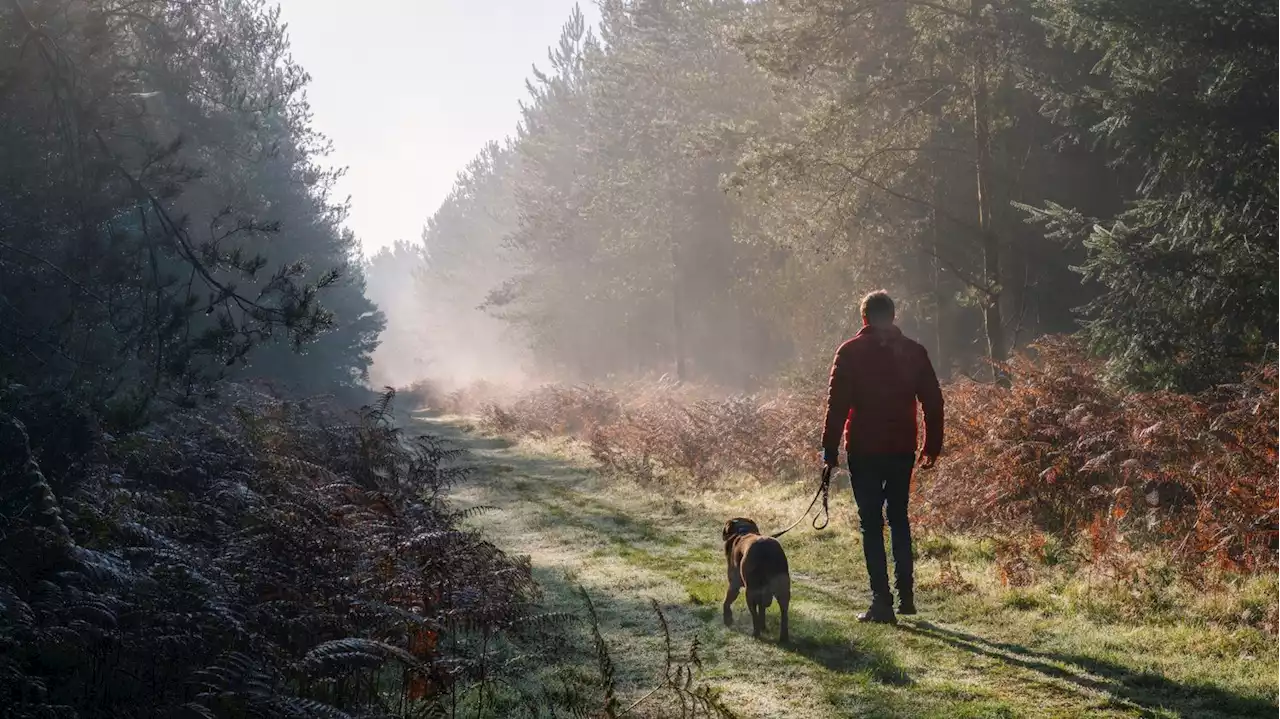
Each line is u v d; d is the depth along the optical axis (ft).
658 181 131.95
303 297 36.14
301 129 116.88
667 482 52.06
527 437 91.81
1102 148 72.64
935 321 90.27
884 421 23.18
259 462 25.91
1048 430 31.96
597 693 18.67
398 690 18.37
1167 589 23.25
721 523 39.19
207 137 56.34
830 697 17.87
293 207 115.85
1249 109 39.06
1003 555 26.73
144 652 16.70
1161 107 40.04
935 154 76.07
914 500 34.04
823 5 70.44
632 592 27.50
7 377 26.99
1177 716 16.11
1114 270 41.29
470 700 18.34
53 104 36.58
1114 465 30.48
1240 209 38.96
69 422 24.48
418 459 32.42
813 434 46.16
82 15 39.99
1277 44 38.34
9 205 34.91
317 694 17.35
